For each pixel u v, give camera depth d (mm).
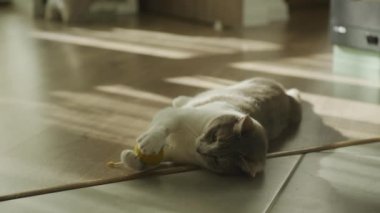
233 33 3201
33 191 1538
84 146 1754
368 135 1837
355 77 2344
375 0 2363
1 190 1544
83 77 2334
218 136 1565
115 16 3721
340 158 1710
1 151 1721
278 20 3586
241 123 1559
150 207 1490
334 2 2496
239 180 1594
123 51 2740
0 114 1962
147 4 3963
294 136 1827
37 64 2508
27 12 3787
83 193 1540
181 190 1553
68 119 1928
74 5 3486
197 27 3381
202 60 2576
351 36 2463
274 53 2699
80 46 2848
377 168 1663
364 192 1562
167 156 1658
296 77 2344
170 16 3738
